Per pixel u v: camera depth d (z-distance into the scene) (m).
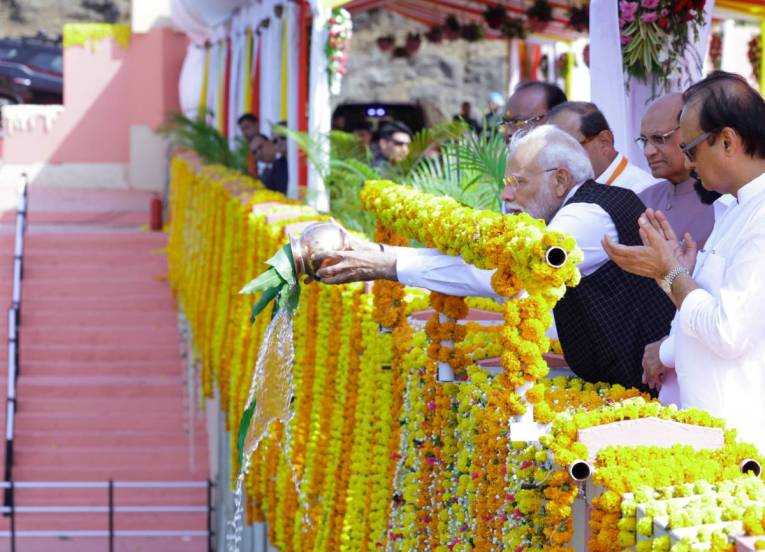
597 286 5.29
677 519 3.94
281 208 12.27
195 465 20.23
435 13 22.31
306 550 9.41
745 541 3.70
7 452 20.08
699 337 4.55
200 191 20.05
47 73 39.69
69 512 17.69
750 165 4.59
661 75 8.80
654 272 4.72
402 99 37.81
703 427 4.44
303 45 16.73
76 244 26.27
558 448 4.40
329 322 9.16
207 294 18.12
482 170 9.02
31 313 23.95
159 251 26.28
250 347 13.02
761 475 4.37
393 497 6.95
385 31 37.69
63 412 21.56
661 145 6.29
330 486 8.84
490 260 4.88
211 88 28.39
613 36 8.58
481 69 37.91
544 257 4.55
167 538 18.69
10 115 34.78
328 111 14.07
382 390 7.49
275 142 17.44
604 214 5.26
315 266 5.74
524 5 20.06
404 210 6.29
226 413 15.34
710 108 4.56
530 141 5.47
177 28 34.78
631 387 5.36
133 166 34.94
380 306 7.22
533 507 4.71
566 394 5.11
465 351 5.98
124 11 44.78
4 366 22.83
